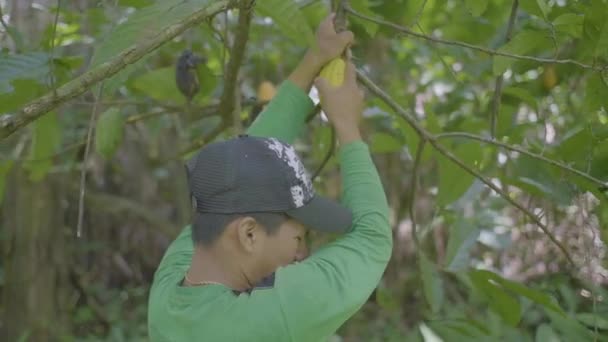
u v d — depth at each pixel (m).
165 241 6.54
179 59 2.38
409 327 5.00
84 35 2.72
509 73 2.86
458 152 2.19
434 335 2.24
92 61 1.43
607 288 2.54
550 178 2.05
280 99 1.90
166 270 1.76
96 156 5.13
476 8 2.01
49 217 4.51
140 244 6.50
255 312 1.46
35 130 2.46
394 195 4.87
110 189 5.93
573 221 2.46
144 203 5.98
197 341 1.49
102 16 2.39
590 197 2.34
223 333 1.46
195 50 2.82
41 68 1.91
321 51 1.87
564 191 2.04
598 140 1.92
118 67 1.39
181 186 5.54
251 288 1.54
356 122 1.77
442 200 2.25
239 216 1.50
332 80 1.81
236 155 1.52
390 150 2.60
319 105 2.01
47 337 4.52
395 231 4.92
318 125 2.69
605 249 2.25
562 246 2.02
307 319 1.46
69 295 5.34
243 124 2.71
